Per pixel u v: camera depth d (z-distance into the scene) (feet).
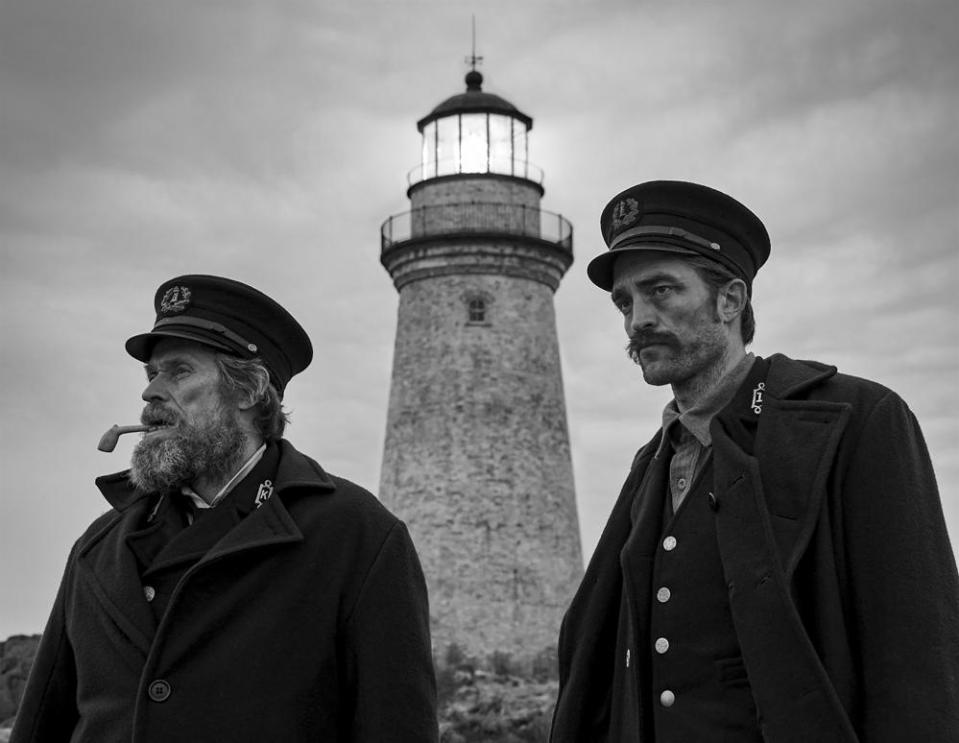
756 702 18.03
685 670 19.07
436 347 141.18
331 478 23.48
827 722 17.53
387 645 22.17
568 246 146.00
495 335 140.87
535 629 135.44
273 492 22.57
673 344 20.02
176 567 21.94
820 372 19.69
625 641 20.31
